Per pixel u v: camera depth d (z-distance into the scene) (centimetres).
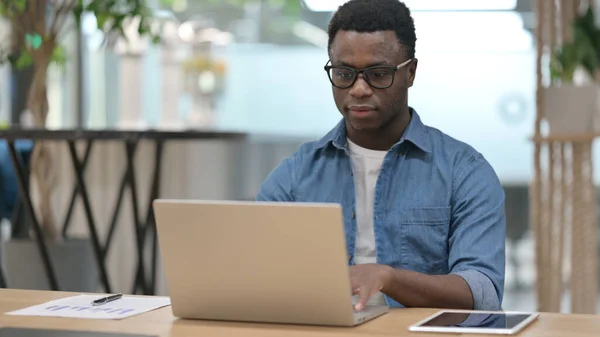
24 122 429
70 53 442
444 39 402
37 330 157
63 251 365
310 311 158
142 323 164
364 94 198
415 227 210
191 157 430
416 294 179
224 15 418
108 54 442
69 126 444
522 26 396
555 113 341
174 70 420
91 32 442
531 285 416
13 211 418
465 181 209
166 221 163
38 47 366
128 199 436
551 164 349
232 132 356
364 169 217
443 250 209
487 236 201
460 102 403
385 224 211
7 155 414
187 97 421
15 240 373
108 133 323
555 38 351
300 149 229
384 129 213
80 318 168
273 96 418
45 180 379
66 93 443
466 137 404
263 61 418
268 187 228
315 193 221
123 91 420
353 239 215
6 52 376
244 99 420
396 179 213
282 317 161
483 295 188
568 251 370
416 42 209
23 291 200
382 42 198
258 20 417
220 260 161
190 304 166
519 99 398
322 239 153
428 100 405
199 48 418
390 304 207
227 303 164
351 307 156
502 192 210
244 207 157
